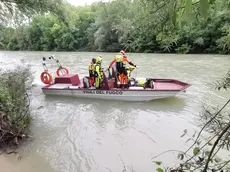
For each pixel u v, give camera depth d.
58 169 3.84
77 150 4.46
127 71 7.73
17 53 33.47
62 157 4.21
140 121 5.84
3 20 8.75
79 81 8.89
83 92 7.80
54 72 13.88
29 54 31.11
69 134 5.19
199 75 11.78
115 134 5.14
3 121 4.37
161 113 6.36
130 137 4.96
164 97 7.21
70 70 14.77
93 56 24.92
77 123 5.84
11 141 4.53
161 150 4.36
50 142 4.79
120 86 7.62
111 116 6.28
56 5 8.94
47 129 5.46
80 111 6.73
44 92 8.19
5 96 4.77
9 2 7.84
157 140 4.77
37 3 8.28
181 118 5.92
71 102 7.57
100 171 3.78
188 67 14.60
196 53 23.05
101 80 7.55
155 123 5.68
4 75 6.41
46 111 6.75
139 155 4.22
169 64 16.11
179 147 4.41
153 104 7.16
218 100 7.16
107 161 4.07
